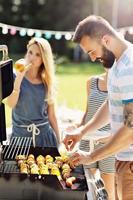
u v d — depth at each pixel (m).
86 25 2.45
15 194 2.38
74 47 17.08
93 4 17.48
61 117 5.00
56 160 2.89
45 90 3.39
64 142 2.97
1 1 17.58
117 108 2.50
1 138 2.78
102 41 2.43
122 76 2.36
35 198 2.37
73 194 2.34
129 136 2.37
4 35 16.47
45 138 3.40
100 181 2.88
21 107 3.37
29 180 2.37
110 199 3.32
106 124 3.12
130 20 16.67
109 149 2.41
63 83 12.80
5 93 2.71
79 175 2.67
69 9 17.88
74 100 9.99
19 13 17.75
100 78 3.35
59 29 17.97
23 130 3.38
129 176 2.57
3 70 2.62
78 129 3.08
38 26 17.89
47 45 3.39
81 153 2.55
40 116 3.39
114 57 2.47
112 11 17.11
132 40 14.53
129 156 2.55
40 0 17.77
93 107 3.36
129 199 2.60
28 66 3.32
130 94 2.34
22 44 16.59
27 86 3.36
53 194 2.35
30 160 2.83
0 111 2.71
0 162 2.68
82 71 15.46
